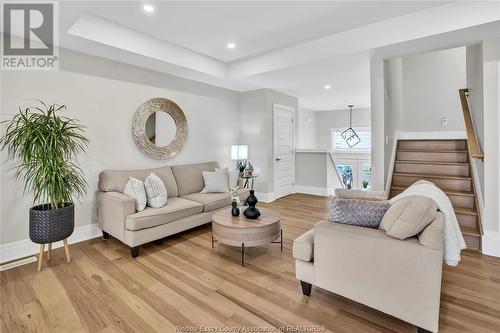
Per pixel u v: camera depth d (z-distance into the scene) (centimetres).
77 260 268
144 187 315
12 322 175
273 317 179
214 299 200
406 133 539
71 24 255
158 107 399
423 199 158
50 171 246
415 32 272
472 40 276
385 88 356
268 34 325
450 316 175
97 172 337
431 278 147
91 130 329
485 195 271
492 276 227
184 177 405
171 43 355
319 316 179
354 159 655
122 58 338
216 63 423
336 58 334
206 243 317
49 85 295
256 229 258
